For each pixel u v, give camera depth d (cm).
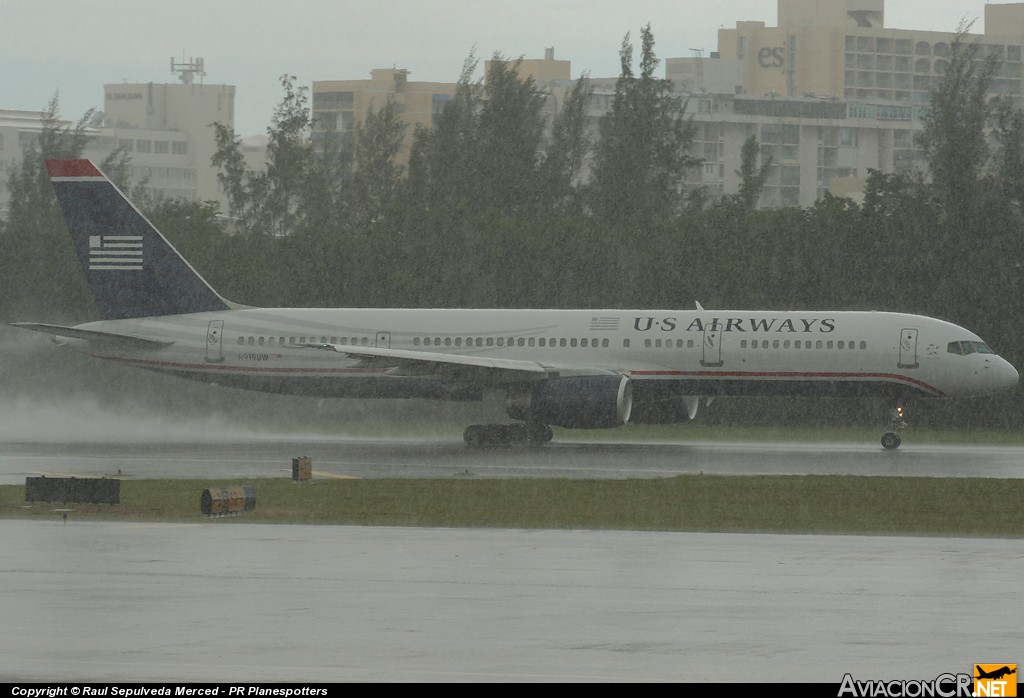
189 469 16638
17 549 9888
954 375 19938
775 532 11144
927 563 9431
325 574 8881
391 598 8106
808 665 6612
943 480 15000
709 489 14175
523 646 6938
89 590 8294
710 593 8288
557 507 12775
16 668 6444
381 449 19975
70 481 12700
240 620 7481
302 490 14050
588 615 7650
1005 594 8288
